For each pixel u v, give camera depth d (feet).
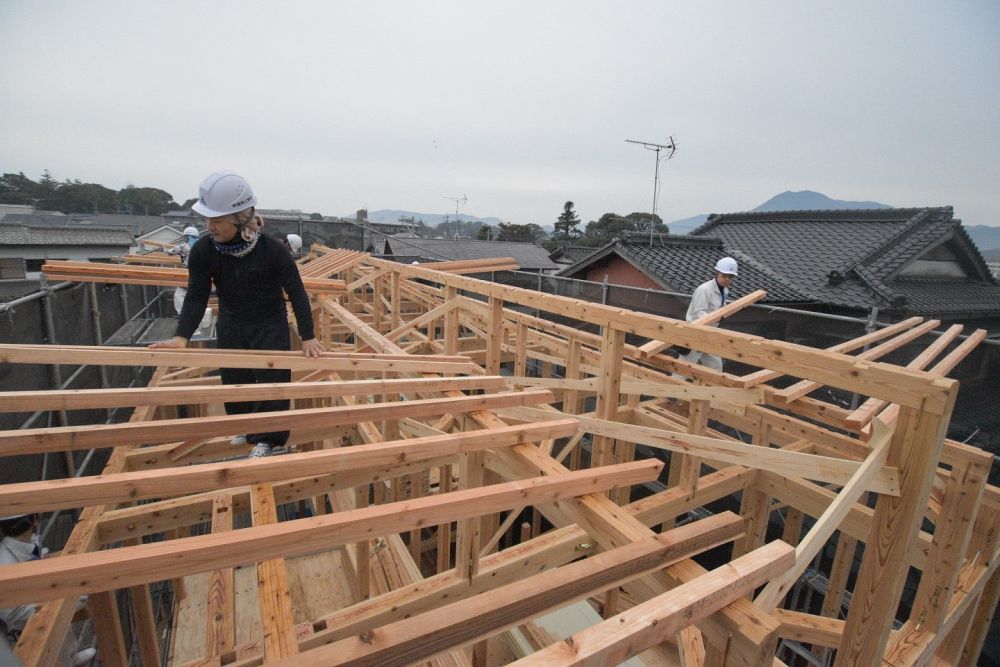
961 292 35.27
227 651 7.17
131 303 28.25
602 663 3.41
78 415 15.66
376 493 16.20
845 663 6.20
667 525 15.26
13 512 4.21
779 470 6.56
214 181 8.14
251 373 9.52
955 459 8.26
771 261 37.01
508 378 11.40
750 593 4.51
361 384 7.54
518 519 22.03
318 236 67.87
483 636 4.17
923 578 8.79
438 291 21.48
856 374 5.52
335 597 14.69
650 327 7.84
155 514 7.58
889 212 38.50
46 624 6.06
